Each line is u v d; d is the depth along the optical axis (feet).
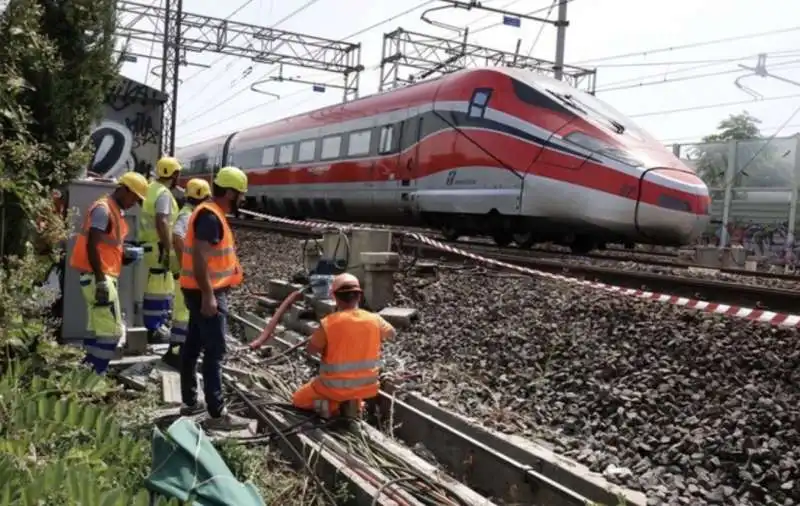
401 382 21.17
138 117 36.52
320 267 30.58
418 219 54.75
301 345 24.23
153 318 23.41
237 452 14.74
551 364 21.39
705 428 16.07
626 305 26.43
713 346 20.61
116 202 18.17
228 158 92.38
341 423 17.69
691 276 40.63
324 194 65.62
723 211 88.89
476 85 48.03
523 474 15.24
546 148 43.55
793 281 41.27
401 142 54.34
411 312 27.99
